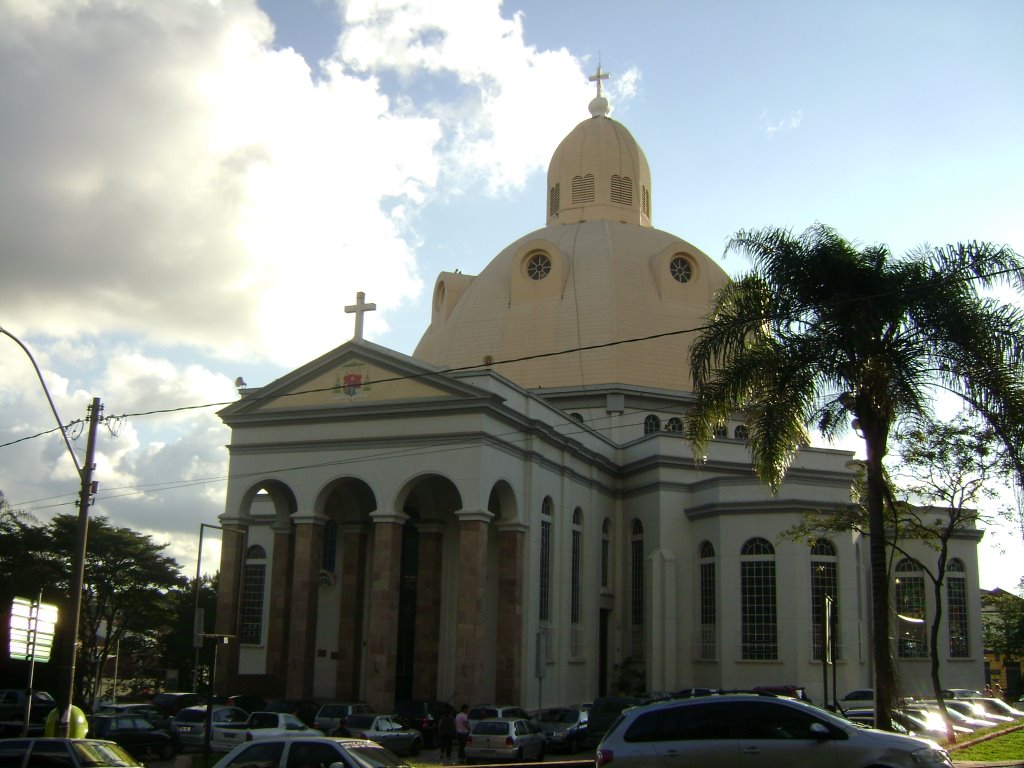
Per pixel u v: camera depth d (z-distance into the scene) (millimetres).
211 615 70750
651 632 47531
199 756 29250
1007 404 23781
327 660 45062
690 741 16875
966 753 25906
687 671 47312
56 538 55562
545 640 42719
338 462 41312
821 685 43750
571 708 36938
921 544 52875
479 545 38688
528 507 42219
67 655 25531
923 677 51125
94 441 26922
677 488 49281
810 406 26125
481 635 38312
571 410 53188
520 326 55312
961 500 32719
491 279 58438
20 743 19391
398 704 36844
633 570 50438
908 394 24375
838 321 25109
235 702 38219
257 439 42812
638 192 65562
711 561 47281
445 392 40156
